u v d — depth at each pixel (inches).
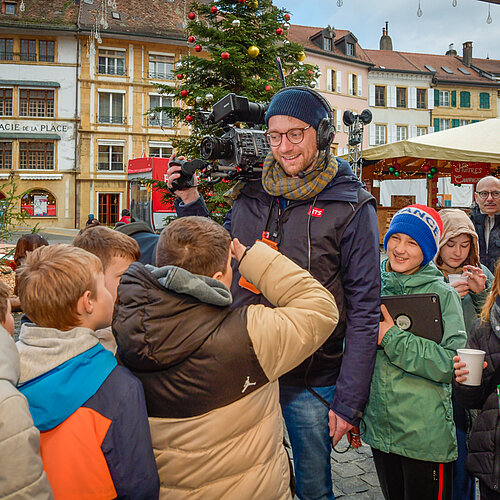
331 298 56.4
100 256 68.1
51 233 997.8
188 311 48.6
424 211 76.2
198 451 49.6
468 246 98.3
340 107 1357.0
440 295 74.0
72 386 47.6
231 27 269.9
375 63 1451.8
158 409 50.2
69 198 1147.9
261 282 55.8
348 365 67.4
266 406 53.3
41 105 1138.7
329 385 72.4
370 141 1423.5
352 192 70.4
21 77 1120.2
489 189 157.5
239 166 74.8
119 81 1157.7
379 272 69.7
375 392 73.9
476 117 1525.6
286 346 50.3
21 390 48.1
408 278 76.6
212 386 48.6
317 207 71.0
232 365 48.5
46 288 49.8
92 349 50.1
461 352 66.7
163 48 1180.5
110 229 72.4
